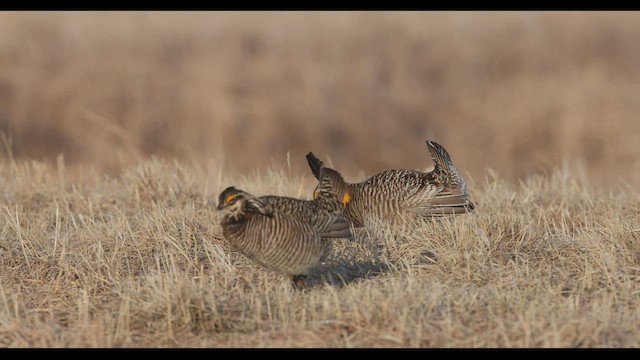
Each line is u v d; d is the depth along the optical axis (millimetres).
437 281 21750
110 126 60188
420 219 27531
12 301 21719
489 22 77625
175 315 19875
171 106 64750
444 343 18391
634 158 57750
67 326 20438
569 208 30484
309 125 63750
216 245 24750
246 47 72875
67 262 23625
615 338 18312
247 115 64062
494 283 21734
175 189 32156
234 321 20016
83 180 37719
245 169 58875
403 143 64062
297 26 76375
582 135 60250
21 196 32531
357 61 71250
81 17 77312
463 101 67250
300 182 37562
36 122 62812
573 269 22719
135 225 26828
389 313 19406
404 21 77562
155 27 75500
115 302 21516
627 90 66312
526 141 61812
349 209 28312
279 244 20734
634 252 23266
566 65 71500
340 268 23547
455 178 28125
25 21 74688
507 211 27891
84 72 67625
